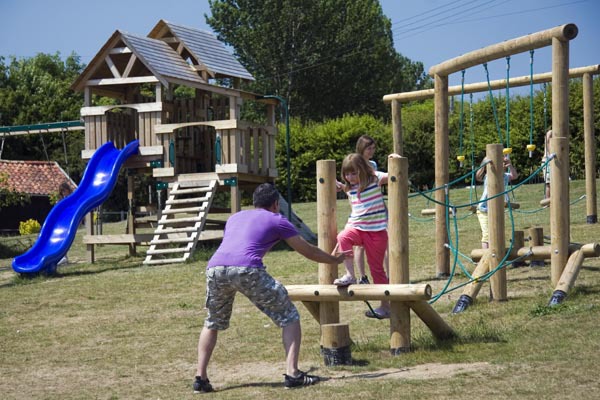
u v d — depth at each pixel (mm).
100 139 18828
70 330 10164
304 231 19953
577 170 28391
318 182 7609
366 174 7898
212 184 17703
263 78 59250
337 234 7645
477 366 6535
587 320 7652
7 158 54719
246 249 6398
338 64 59375
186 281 13781
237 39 59188
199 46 20391
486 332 7660
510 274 11328
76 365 8141
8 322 11023
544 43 9648
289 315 6453
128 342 9211
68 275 15992
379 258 7949
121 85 19734
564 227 9305
